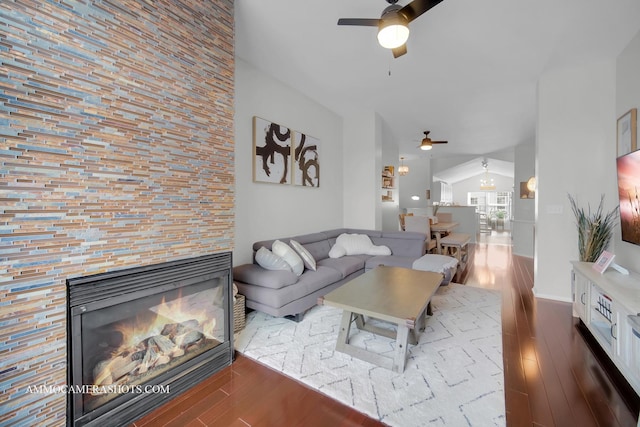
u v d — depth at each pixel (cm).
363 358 204
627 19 234
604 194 310
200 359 186
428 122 538
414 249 412
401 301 207
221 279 207
